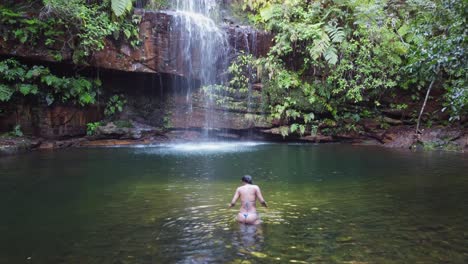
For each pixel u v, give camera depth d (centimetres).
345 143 1608
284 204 659
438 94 1546
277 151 1359
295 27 1611
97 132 1528
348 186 802
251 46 1683
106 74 1598
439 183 823
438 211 615
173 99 1692
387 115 1611
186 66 1612
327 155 1259
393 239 491
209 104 1655
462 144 1406
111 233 523
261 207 640
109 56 1489
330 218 580
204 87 1648
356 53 1600
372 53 1600
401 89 1588
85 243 488
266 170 991
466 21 742
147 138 1600
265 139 1659
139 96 1694
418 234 511
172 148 1443
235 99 1658
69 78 1450
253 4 1797
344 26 1638
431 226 543
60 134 1466
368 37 1583
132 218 588
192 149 1415
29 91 1347
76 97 1483
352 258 433
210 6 1850
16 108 1387
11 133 1373
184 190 770
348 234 510
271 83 1638
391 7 1625
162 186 807
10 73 1327
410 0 1484
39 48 1373
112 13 1473
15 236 514
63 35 1401
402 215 594
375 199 691
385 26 1566
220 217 589
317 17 1672
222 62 1667
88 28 1395
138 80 1666
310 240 487
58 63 1452
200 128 1656
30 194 738
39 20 1345
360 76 1572
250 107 1644
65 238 506
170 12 1590
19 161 1117
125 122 1598
